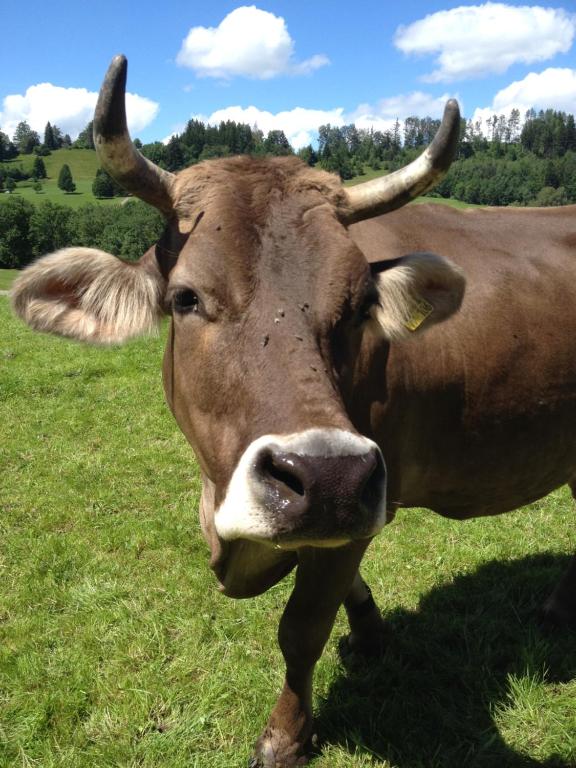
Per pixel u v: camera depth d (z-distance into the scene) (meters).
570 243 1.41
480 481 1.32
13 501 2.09
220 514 0.78
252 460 0.74
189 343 0.90
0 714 1.24
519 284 1.30
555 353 1.30
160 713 1.25
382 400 1.13
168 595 1.59
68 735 1.20
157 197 0.96
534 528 1.91
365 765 1.13
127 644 1.42
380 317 1.01
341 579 1.08
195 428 0.92
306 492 0.70
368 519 0.73
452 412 1.23
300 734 1.14
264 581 1.21
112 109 0.90
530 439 1.31
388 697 1.27
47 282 0.99
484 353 1.23
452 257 1.29
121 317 1.00
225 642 1.43
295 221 0.89
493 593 1.59
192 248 0.89
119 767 1.12
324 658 1.37
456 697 1.28
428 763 1.13
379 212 1.01
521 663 1.35
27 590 1.61
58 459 2.42
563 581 1.48
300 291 0.85
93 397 3.09
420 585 1.63
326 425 0.73
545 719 1.22
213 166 0.97
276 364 0.80
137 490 2.18
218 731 1.20
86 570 1.71
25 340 4.17
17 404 3.00
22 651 1.40
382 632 1.40
